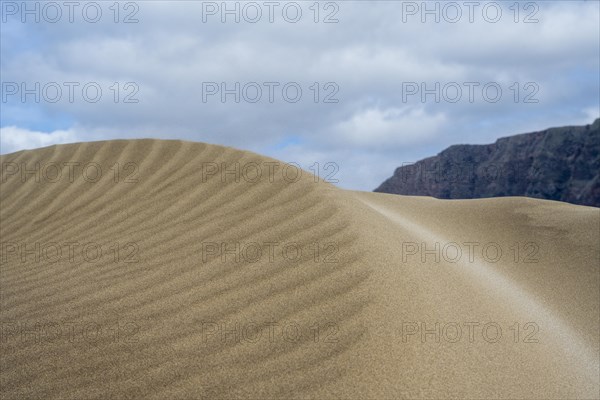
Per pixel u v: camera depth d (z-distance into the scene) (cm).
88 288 411
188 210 570
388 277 376
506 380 304
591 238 671
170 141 796
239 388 263
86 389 274
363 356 283
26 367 299
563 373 346
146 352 306
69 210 646
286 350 295
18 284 438
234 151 718
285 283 375
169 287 396
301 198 536
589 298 536
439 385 272
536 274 595
